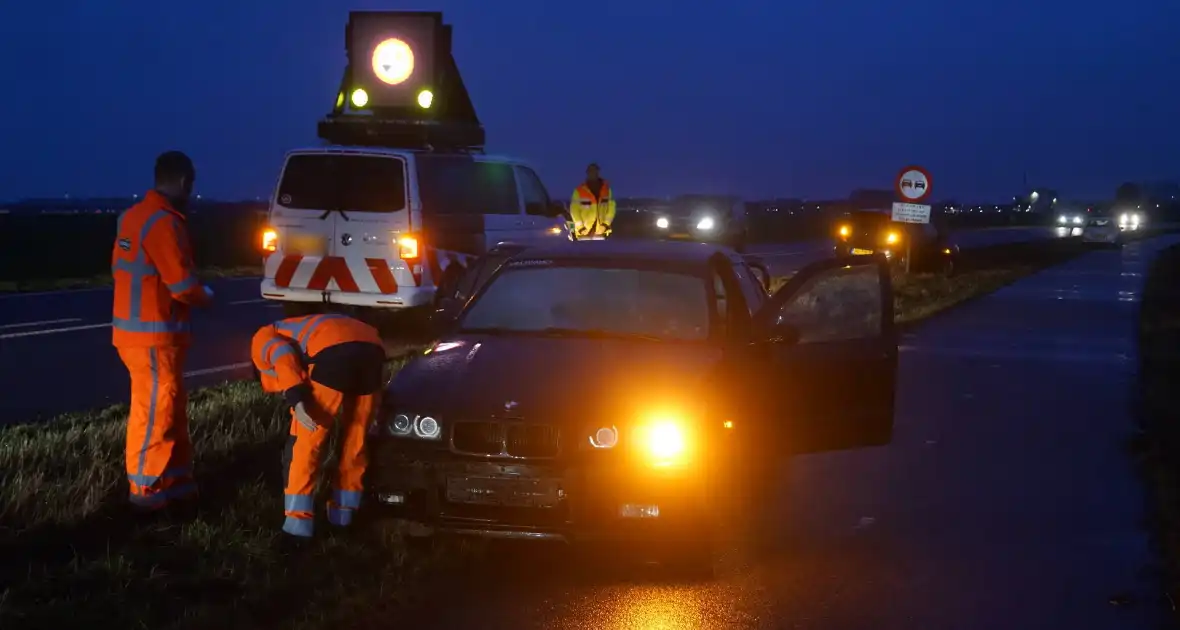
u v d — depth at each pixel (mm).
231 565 5664
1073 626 5551
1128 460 8953
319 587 5574
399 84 15188
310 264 13453
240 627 4996
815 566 6375
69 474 6934
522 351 6852
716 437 6242
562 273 7676
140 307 6203
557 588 5918
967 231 85375
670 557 6086
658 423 6031
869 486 8125
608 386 6281
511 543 6594
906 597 5910
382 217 13250
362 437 6320
